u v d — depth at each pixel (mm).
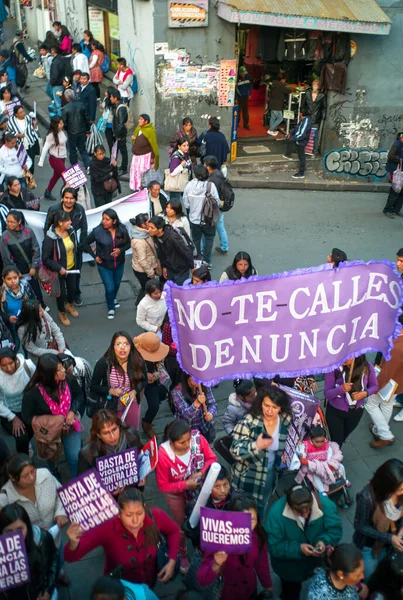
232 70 14438
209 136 11750
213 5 13836
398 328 5500
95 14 18516
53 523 4883
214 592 4359
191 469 5074
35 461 6598
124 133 13266
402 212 13211
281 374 5344
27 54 18891
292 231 12047
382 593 4438
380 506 4711
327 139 15016
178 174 10797
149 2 13695
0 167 10680
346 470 6707
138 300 8445
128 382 5883
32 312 6496
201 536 4086
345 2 13664
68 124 13164
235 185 14039
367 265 5219
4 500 4750
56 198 12602
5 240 8109
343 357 5426
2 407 5980
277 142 15938
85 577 5461
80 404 5949
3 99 12938
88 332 8867
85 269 10484
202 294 5023
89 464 5047
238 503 4332
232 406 6020
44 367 5477
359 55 14211
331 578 4176
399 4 13789
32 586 4180
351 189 14297
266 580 4621
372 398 6805
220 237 10773
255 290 5090
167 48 14094
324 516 4691
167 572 4523
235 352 5242
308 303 5172
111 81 17625
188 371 5289
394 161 12508
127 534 4324
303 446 5902
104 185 10703
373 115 14781
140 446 5246
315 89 14422
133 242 8422
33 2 23047
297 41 14625
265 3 13336
